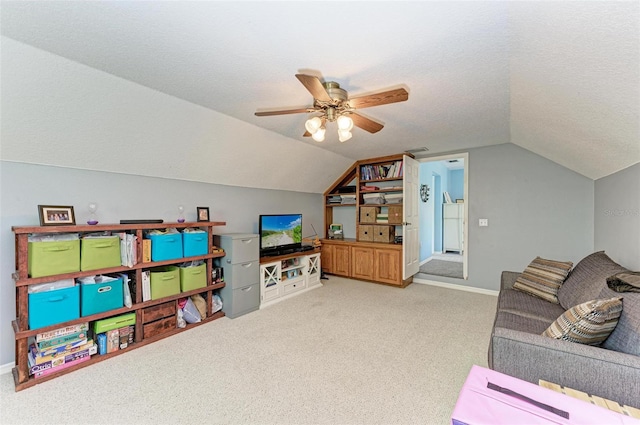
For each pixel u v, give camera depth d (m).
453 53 1.67
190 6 1.28
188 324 2.90
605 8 0.99
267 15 1.34
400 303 3.63
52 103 1.96
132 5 1.27
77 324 2.16
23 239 1.97
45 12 1.33
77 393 1.85
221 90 2.24
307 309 3.42
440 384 1.94
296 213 4.95
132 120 2.37
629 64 1.22
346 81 2.06
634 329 1.26
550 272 2.51
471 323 2.98
